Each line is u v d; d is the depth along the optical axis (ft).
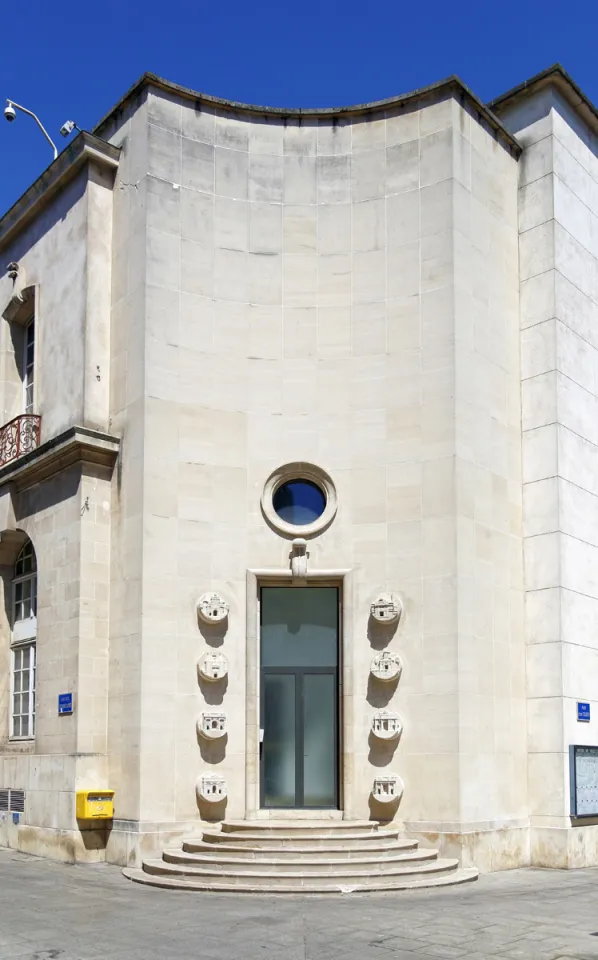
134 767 47.42
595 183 62.23
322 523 52.06
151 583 49.16
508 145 58.23
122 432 52.06
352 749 49.83
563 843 50.52
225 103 54.90
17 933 31.60
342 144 55.42
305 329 53.88
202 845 44.47
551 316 56.29
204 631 50.11
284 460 52.75
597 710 55.31
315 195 55.11
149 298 51.72
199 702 49.29
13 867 46.91
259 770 50.67
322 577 51.67
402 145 54.54
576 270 58.90
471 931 32.63
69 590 51.65
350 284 54.13
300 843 44.75
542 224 57.52
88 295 54.24
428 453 51.24
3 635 60.08
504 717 51.29
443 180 53.21
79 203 56.24
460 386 51.49
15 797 53.83
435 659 49.11
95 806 47.83
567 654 53.42
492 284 55.26
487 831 48.42
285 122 55.67
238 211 54.49
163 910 35.83
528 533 55.06
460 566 49.70
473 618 50.08
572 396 57.00
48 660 52.95
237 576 51.37
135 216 53.42
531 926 33.60
